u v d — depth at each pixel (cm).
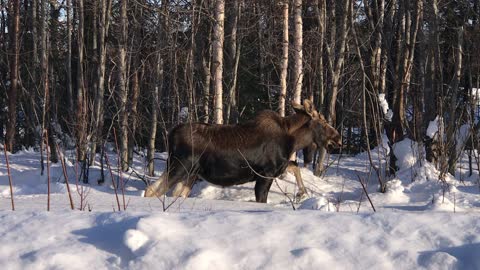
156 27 1667
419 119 1479
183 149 1080
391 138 1586
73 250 492
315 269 456
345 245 482
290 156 1134
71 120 1639
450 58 1920
